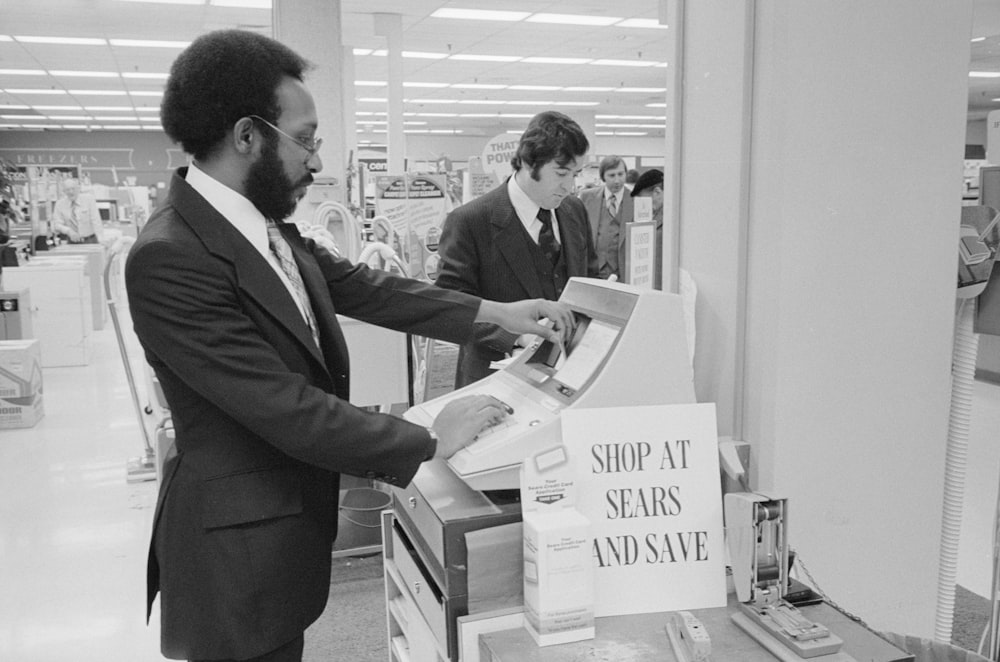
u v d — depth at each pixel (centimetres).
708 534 124
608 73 1370
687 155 153
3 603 317
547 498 117
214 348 116
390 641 181
